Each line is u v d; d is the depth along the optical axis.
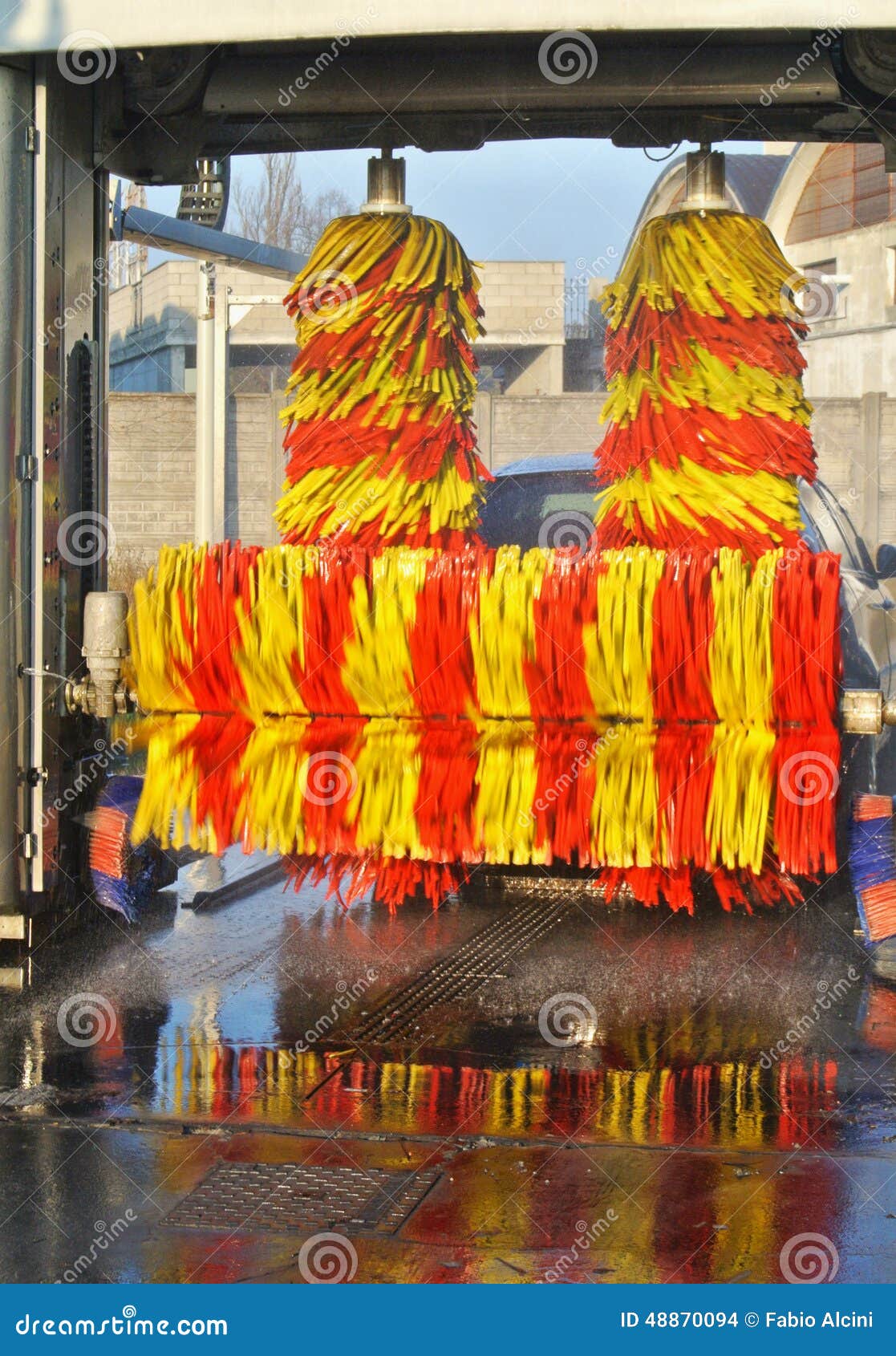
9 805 5.18
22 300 5.16
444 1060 4.48
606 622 5.02
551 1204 3.46
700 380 5.79
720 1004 4.98
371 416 5.89
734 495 5.70
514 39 5.88
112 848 5.66
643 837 5.10
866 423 23.05
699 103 6.05
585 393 21.72
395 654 5.16
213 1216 3.42
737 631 4.95
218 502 11.05
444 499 5.91
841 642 5.01
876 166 20.88
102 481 5.86
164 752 5.38
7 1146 3.82
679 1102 4.13
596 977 5.30
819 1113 4.04
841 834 5.31
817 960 5.51
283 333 21.11
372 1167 3.69
